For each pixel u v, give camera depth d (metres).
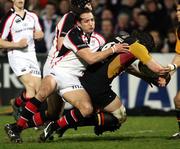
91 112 28.09
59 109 30.19
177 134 30.38
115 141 29.27
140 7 56.00
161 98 46.19
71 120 28.05
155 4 52.91
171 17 52.31
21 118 28.70
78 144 27.80
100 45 30.22
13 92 47.62
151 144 27.94
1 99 47.78
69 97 28.06
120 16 52.91
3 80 47.69
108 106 28.81
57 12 53.19
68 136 31.91
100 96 28.48
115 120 28.70
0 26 35.88
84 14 28.14
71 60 28.23
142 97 46.31
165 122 40.00
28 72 35.69
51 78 28.34
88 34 28.67
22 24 36.03
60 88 28.41
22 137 31.55
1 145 27.53
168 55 46.50
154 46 28.98
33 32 36.34
